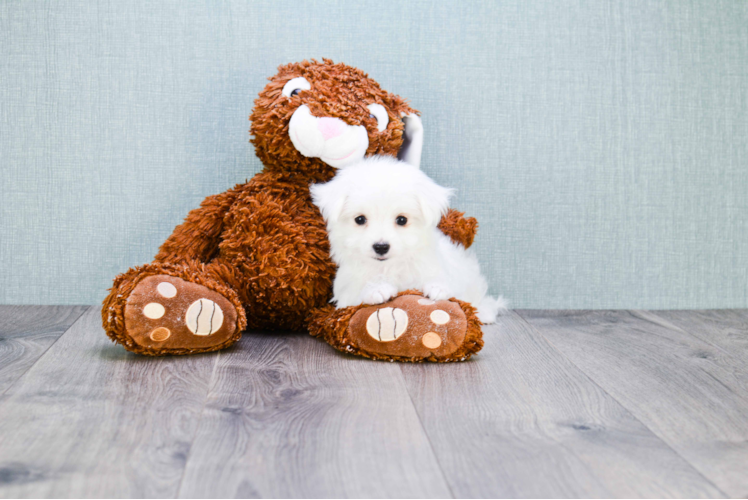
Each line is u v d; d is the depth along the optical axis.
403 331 1.19
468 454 0.79
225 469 0.74
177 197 1.67
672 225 1.77
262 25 1.64
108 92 1.63
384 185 1.21
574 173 1.73
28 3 1.59
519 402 0.99
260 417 0.90
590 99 1.72
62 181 1.65
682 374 1.16
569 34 1.70
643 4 1.70
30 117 1.62
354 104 1.37
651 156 1.74
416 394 1.02
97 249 1.67
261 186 1.43
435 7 1.66
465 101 1.69
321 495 0.69
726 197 1.77
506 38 1.68
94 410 0.92
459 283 1.38
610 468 0.76
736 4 1.72
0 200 1.65
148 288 1.17
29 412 0.90
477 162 1.71
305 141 1.33
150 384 1.04
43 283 1.68
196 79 1.64
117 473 0.72
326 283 1.40
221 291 1.24
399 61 1.67
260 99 1.42
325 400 0.98
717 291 1.80
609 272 1.77
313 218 1.41
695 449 0.82
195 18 1.62
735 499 0.69
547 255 1.75
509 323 1.57
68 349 1.25
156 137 1.65
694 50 1.72
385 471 0.74
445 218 1.52
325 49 1.65
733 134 1.76
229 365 1.16
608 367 1.20
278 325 1.45
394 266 1.27
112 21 1.61
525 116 1.71
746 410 0.98
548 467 0.76
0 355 1.20
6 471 0.72
